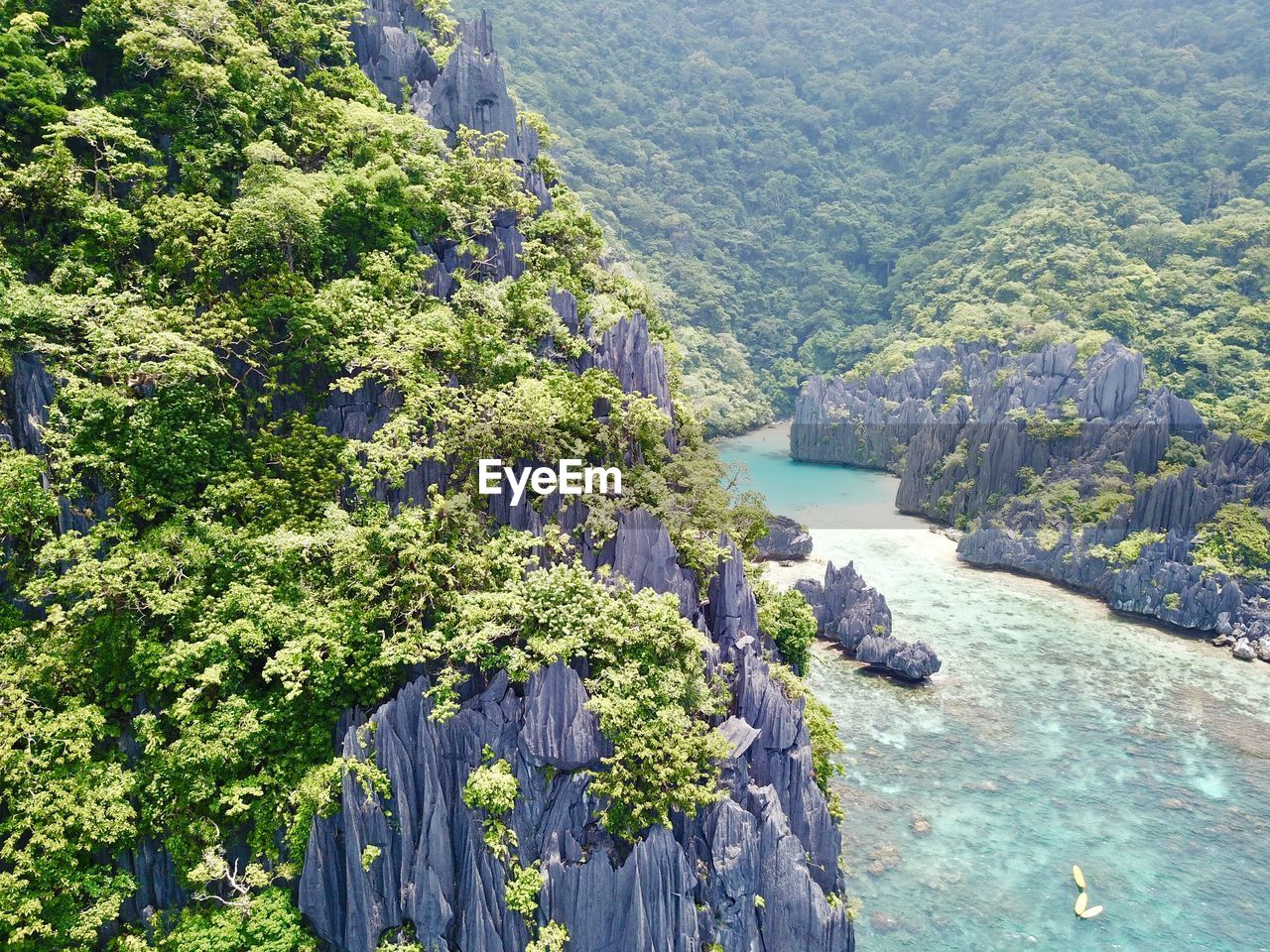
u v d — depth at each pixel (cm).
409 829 4116
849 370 19612
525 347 5650
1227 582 8994
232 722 4081
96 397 4456
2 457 4291
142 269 5088
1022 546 10875
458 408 5200
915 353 16450
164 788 4022
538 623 4441
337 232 5816
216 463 4766
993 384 13212
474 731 4284
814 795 4884
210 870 3838
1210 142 19950
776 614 6166
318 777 4047
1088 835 6075
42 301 4509
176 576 4381
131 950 3809
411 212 6150
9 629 4191
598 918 4091
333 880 4075
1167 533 9831
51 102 5131
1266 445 10425
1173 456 10981
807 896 4512
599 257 7638
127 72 5750
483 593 4506
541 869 4147
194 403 4688
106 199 5162
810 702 5844
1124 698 7812
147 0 5666
